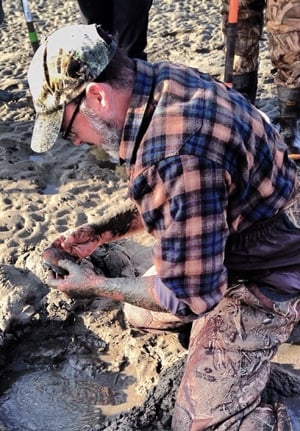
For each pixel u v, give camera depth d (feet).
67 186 11.62
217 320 7.37
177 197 5.98
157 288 6.88
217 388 7.17
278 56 11.29
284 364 8.54
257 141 6.38
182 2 18.88
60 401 8.50
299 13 10.74
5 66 15.69
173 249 6.22
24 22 18.11
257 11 11.58
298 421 7.55
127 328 9.12
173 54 16.14
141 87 6.02
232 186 6.27
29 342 9.16
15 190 11.44
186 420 7.20
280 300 7.22
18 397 8.59
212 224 6.12
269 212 6.69
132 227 8.22
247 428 7.11
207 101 6.09
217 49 16.26
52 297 9.29
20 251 10.07
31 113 13.65
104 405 8.39
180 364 8.33
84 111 6.03
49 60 5.98
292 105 11.69
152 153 5.97
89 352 9.02
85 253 8.17
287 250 6.98
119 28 11.90
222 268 6.41
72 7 19.01
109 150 6.31
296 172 7.06
